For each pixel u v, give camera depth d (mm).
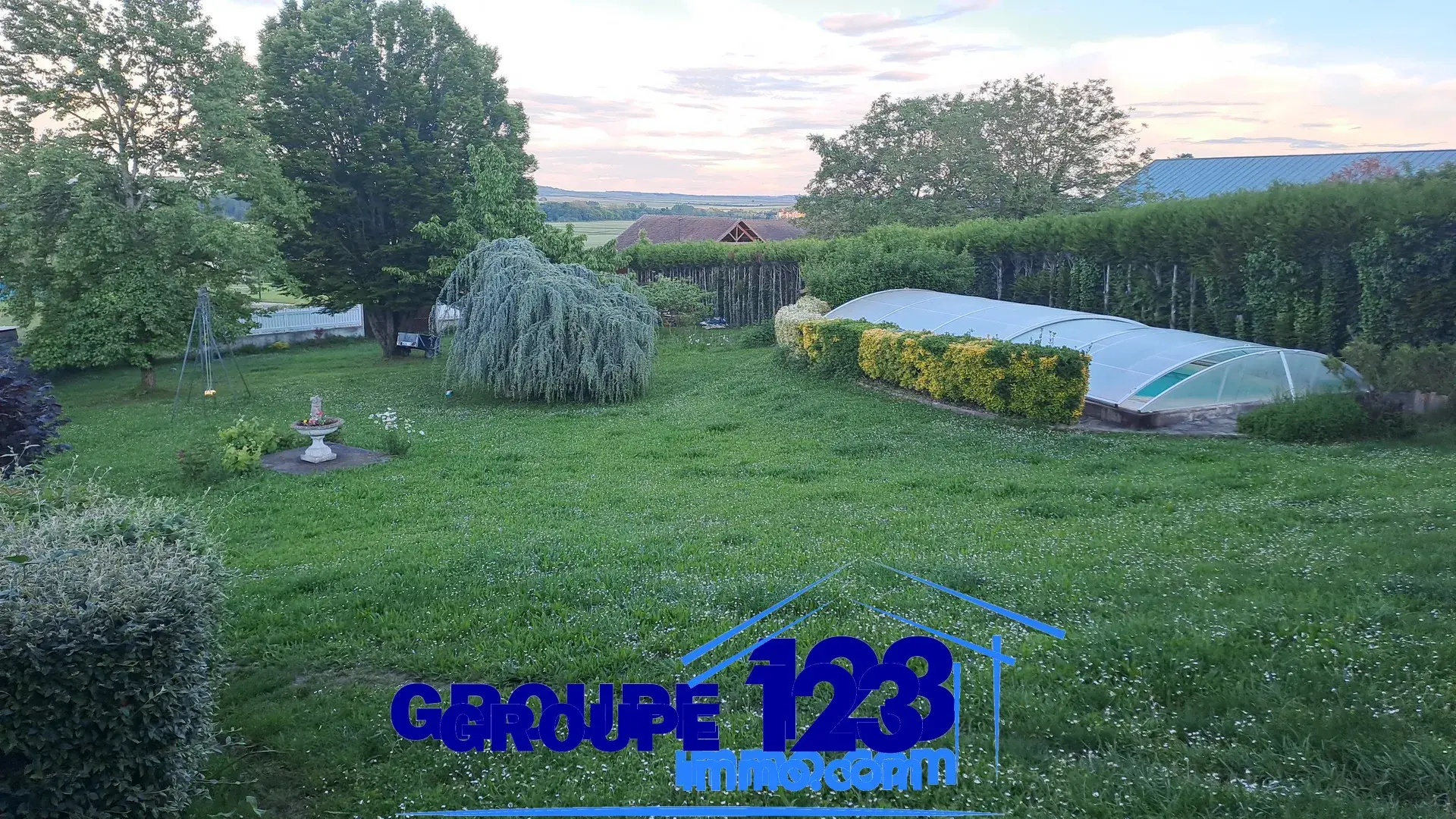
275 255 23000
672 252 31562
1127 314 18859
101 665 3383
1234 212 15703
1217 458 10734
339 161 25656
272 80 24875
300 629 6059
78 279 20469
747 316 30547
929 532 8031
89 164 19672
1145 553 6828
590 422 15977
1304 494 8469
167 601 3582
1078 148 34906
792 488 10484
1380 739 3768
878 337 16906
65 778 3387
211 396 19312
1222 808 3445
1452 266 12648
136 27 20328
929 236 24938
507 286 17938
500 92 28094
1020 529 8016
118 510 4641
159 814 3676
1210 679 4477
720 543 8023
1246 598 5578
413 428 15594
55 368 22797
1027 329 16141
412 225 26000
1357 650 4609
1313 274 14617
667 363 22797
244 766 4301
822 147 39594
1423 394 11531
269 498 10867
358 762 4266
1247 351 13016
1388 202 13141
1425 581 5555
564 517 9484
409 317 31719
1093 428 12961
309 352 32000
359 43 25484
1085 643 5023
